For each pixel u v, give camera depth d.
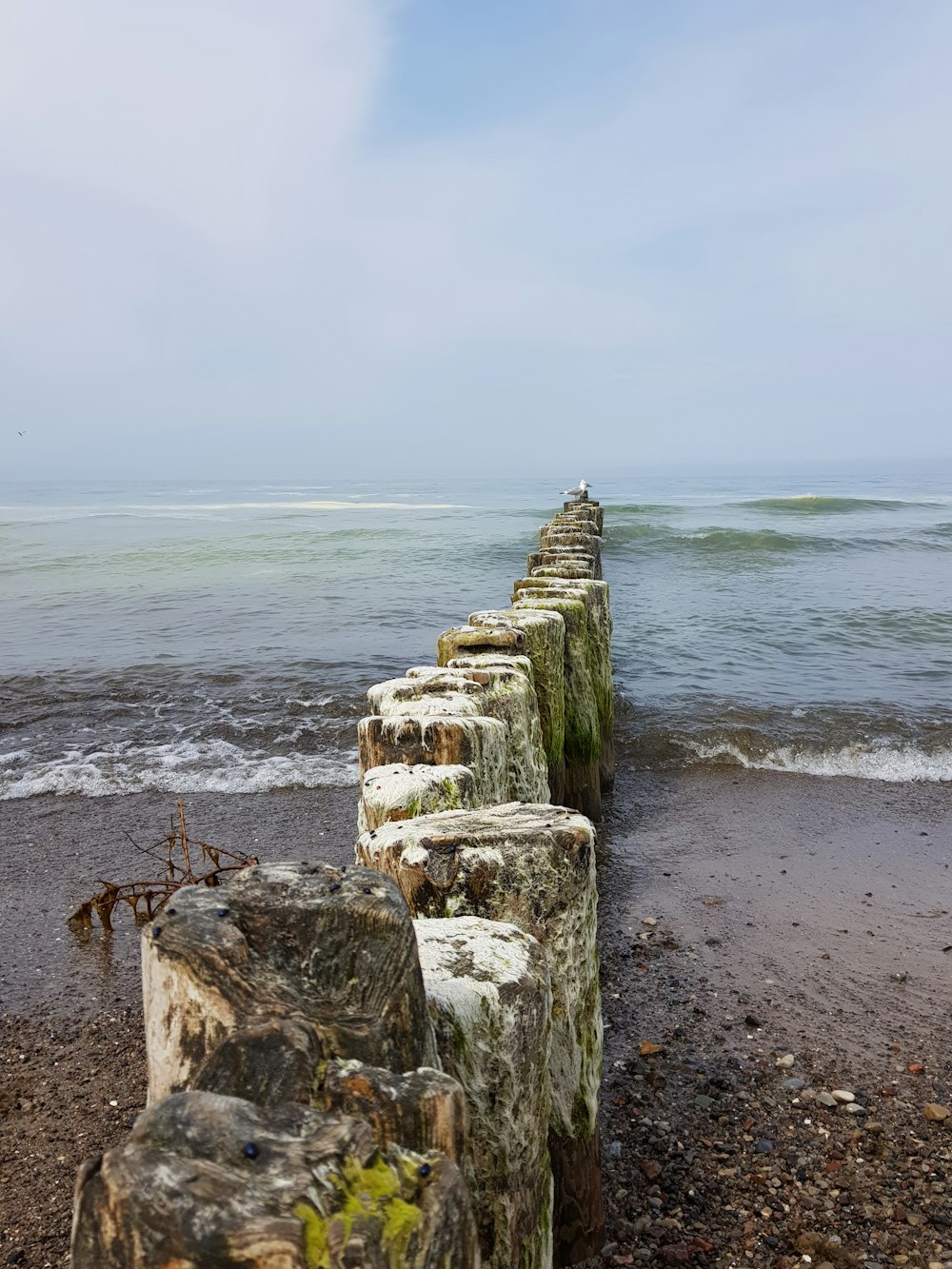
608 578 21.27
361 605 17.48
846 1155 3.84
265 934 1.72
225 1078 1.52
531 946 2.44
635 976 5.32
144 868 6.68
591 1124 3.10
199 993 1.64
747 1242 3.37
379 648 13.61
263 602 17.92
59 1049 4.64
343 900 1.76
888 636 14.17
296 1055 1.53
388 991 1.73
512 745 4.90
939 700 10.66
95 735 9.64
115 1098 4.26
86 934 5.77
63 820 7.54
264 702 10.70
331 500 64.06
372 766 3.87
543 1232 2.41
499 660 5.54
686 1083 4.34
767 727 9.66
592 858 3.04
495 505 54.62
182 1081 1.66
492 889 2.83
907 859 6.93
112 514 48.28
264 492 84.56
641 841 7.33
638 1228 3.42
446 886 2.80
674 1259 3.27
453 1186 1.37
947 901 6.25
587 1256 3.16
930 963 5.43
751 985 5.20
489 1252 2.18
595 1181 3.16
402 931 1.76
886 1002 5.02
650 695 10.91
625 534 27.95
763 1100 4.21
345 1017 1.68
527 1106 2.27
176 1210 1.15
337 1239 1.16
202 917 1.71
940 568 22.22
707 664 12.53
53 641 14.30
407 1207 1.28
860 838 7.32
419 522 38.22
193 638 14.45
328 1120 1.37
